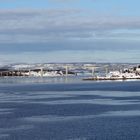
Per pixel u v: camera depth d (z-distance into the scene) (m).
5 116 85.00
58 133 61.91
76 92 176.38
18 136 59.50
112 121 74.81
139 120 75.75
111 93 166.38
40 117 82.88
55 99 135.12
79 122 74.06
